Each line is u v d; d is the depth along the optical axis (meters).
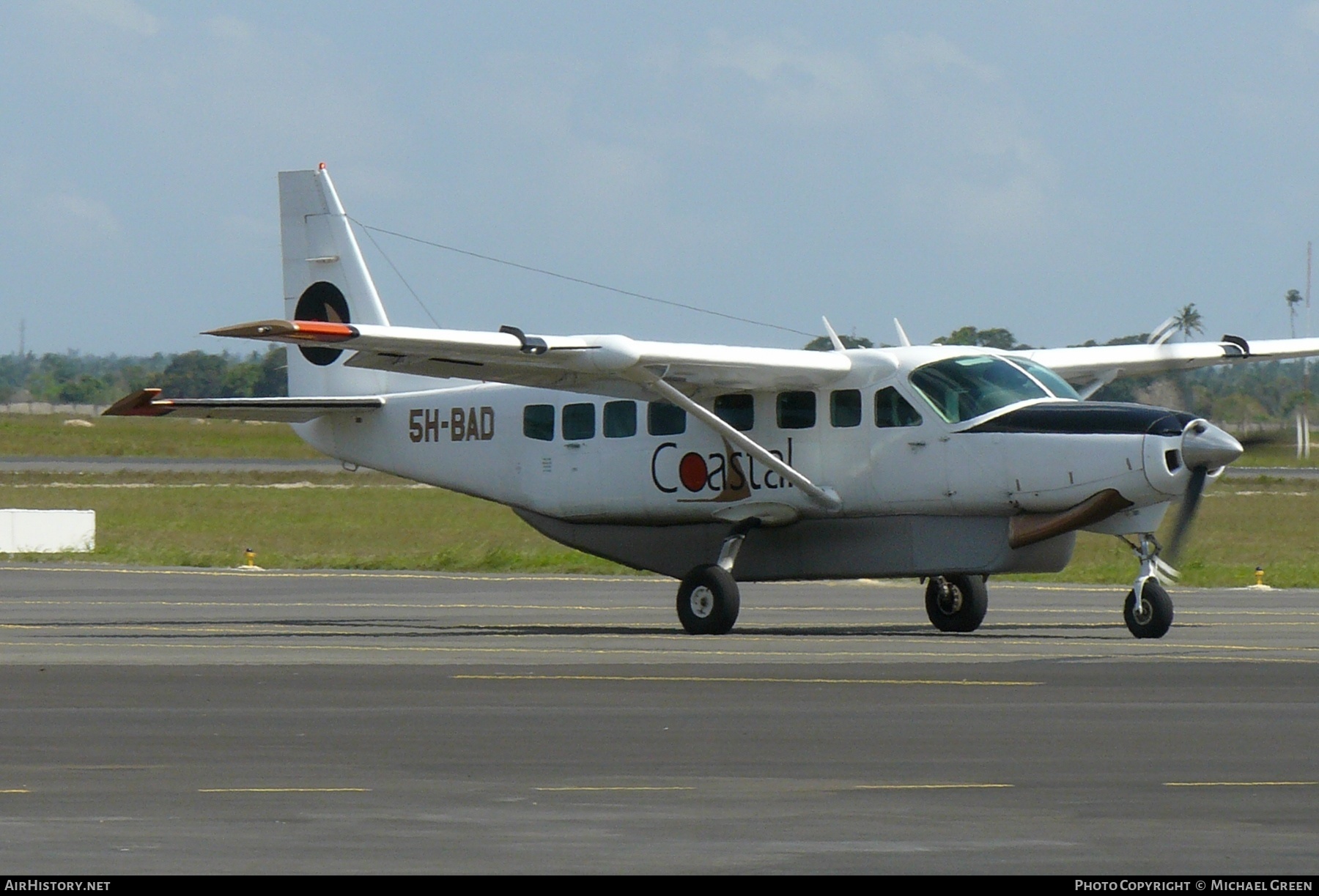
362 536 148.88
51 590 94.38
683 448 73.88
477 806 31.00
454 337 63.72
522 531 155.25
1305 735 39.06
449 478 81.31
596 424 76.56
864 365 70.31
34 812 30.38
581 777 34.00
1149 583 65.75
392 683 49.88
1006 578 106.56
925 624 74.75
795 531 72.75
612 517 76.56
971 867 26.31
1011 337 149.38
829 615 79.81
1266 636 65.69
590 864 26.47
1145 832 28.77
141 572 109.56
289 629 70.94
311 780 33.62
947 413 68.62
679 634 68.88
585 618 77.56
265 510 180.00
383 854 27.17
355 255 86.44
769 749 37.25
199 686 49.12
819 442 71.00
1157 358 81.75
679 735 39.41
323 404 82.31
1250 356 83.38
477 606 84.94
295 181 87.94
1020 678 50.59
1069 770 34.59
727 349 68.19
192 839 28.25
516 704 45.00
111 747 37.66
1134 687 48.22
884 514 70.56
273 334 61.12
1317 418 99.62
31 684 49.41
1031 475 66.44
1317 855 27.09
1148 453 64.31
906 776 34.00
